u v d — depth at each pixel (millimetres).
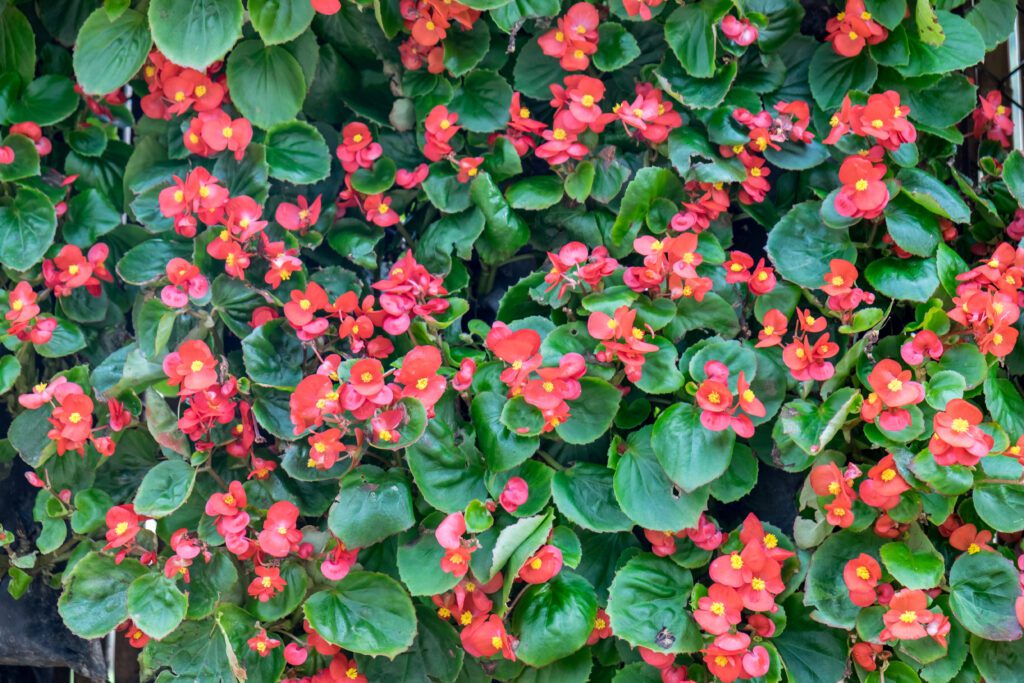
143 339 965
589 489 947
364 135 998
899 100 971
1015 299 952
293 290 957
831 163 999
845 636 951
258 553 937
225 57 1003
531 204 975
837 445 962
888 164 982
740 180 968
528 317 974
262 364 956
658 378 940
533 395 910
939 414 893
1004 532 960
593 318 925
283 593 952
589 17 969
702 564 949
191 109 1006
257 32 994
